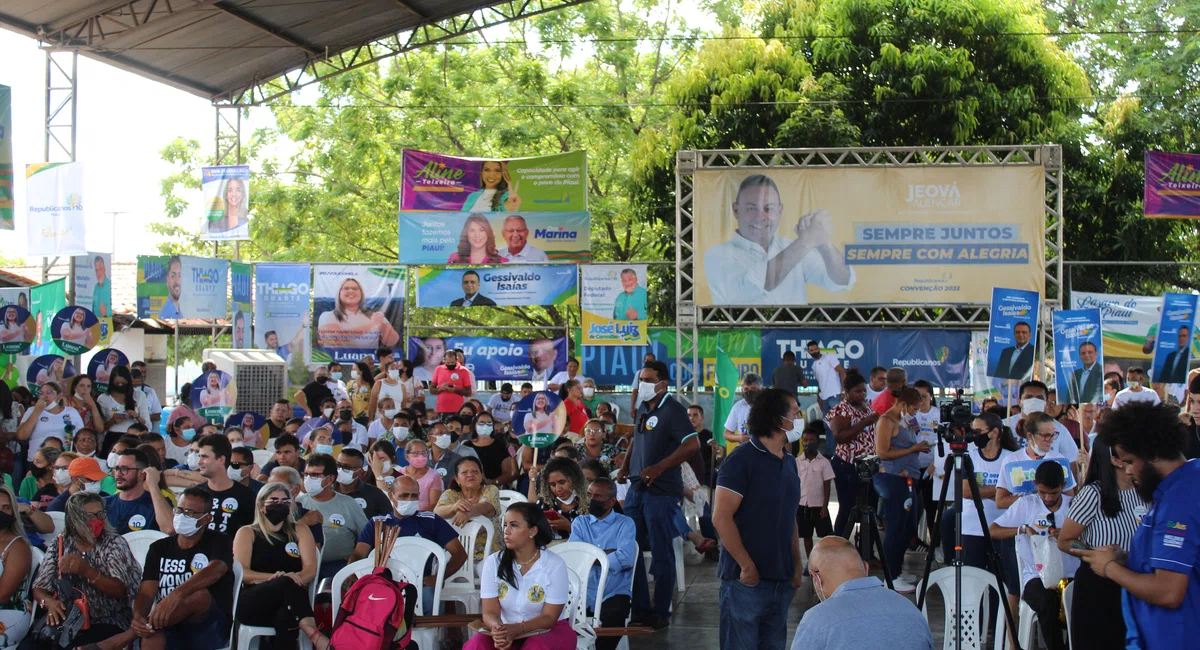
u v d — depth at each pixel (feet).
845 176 54.60
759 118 67.87
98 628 21.65
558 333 87.92
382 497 28.30
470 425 39.27
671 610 30.07
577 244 60.75
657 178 71.77
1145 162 56.54
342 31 63.98
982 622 24.38
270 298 62.13
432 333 87.92
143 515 26.91
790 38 70.49
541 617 19.86
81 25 54.70
